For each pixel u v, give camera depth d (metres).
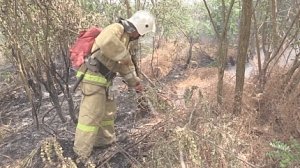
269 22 5.26
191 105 3.77
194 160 3.06
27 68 4.45
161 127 3.68
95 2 5.11
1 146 4.36
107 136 3.85
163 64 6.38
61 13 4.10
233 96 4.22
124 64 3.56
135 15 3.53
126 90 5.29
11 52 4.43
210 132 3.42
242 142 3.62
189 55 6.45
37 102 5.37
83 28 4.24
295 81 4.31
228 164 3.29
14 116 5.11
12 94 5.65
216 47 6.83
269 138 3.91
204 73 5.79
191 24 6.66
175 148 3.29
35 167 3.79
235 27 6.52
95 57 3.53
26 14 3.88
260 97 4.40
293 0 5.27
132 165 3.53
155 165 3.32
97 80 3.54
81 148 3.63
